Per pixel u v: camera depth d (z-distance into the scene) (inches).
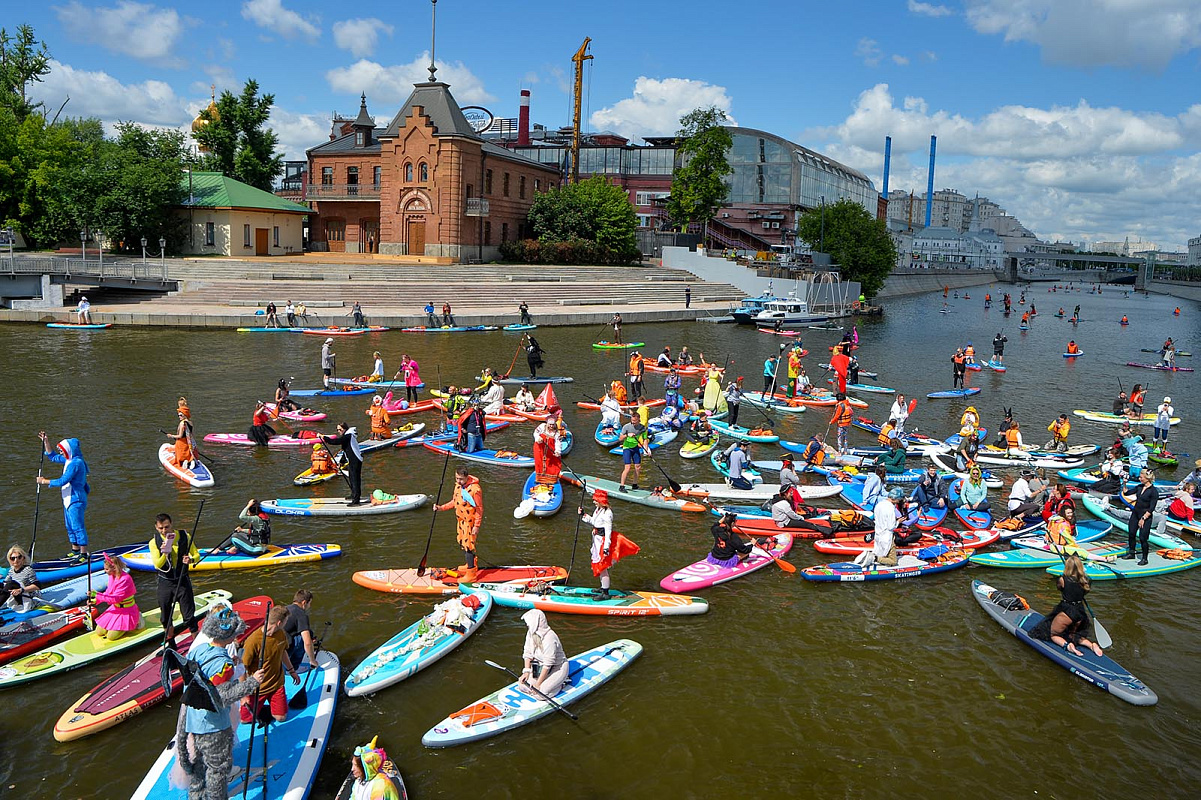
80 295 2116.1
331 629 558.6
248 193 2933.1
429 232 3014.3
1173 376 1813.5
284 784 392.2
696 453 1012.5
